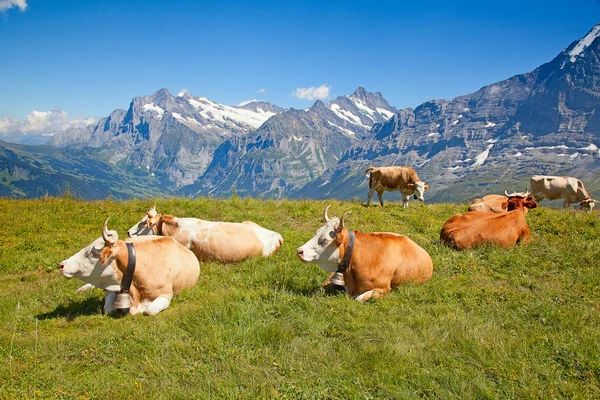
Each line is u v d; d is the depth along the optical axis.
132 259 7.95
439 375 5.60
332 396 5.25
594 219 14.38
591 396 5.21
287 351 6.23
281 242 11.81
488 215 11.97
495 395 5.23
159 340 6.58
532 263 10.54
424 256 9.41
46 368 5.81
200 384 5.45
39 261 11.28
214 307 7.65
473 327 6.95
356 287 8.73
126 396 5.22
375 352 6.10
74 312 8.20
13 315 7.91
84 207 17.17
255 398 5.20
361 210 17.50
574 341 6.39
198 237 10.97
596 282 9.24
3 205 16.70
